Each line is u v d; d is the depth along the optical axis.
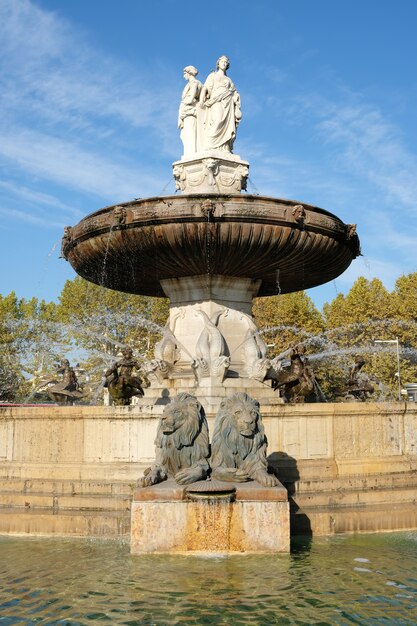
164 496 6.52
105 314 38.47
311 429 9.55
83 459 9.32
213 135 12.57
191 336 11.85
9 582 5.64
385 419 10.06
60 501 8.37
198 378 10.87
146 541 6.48
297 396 11.33
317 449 9.52
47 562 6.36
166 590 5.32
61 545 7.21
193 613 4.79
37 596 5.24
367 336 37.84
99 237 10.45
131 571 5.87
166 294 13.81
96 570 5.98
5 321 39.53
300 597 5.18
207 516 6.49
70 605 5.00
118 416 9.24
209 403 10.23
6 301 43.84
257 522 6.52
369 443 9.89
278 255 10.45
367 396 13.66
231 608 4.90
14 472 9.29
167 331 12.11
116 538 7.60
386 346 36.41
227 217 9.60
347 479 9.13
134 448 9.18
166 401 10.53
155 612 4.81
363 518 8.05
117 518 7.77
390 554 6.75
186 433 7.17
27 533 7.87
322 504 8.47
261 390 10.85
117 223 9.95
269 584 5.51
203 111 12.77
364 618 4.72
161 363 11.52
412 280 38.19
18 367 39.25
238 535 6.50
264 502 6.54
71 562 6.34
